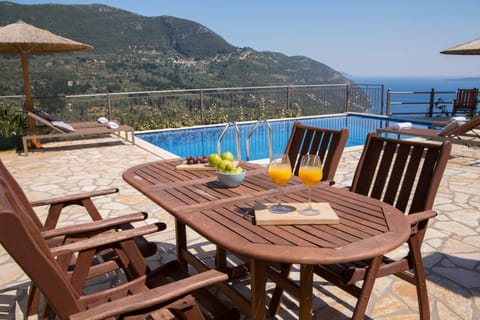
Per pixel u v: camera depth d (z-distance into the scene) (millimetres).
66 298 1251
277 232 1605
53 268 1208
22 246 1135
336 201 2016
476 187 4914
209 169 2734
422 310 2135
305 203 1947
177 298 1458
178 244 2727
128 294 1886
